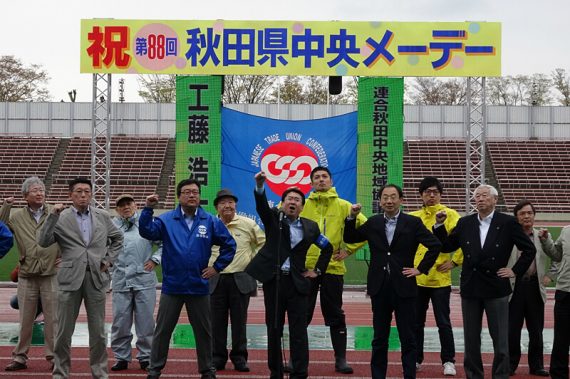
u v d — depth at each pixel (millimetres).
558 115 51781
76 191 8258
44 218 9484
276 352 8031
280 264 8156
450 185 47844
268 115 49344
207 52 17609
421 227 8375
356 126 18141
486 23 17812
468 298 8383
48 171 48062
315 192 9625
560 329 8906
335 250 9445
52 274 9445
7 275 22734
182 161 17875
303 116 49469
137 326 9539
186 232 8258
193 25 17656
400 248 8336
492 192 8359
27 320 9484
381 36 17688
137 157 48562
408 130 51031
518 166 49469
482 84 18906
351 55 17656
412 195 46094
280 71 17609
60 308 8164
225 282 9586
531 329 9609
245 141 18016
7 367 9414
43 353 10609
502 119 51781
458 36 17812
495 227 8328
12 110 51188
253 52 17609
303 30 17609
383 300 8344
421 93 66938
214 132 17797
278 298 8203
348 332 12961
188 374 9367
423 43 17766
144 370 9523
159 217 8391
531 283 9562
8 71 63438
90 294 8203
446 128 51094
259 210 8266
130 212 9625
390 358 10477
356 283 21641
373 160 17953
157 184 46812
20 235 9414
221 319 9617
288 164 18031
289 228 8305
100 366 8289
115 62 17859
